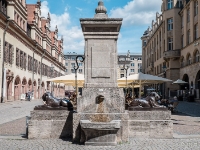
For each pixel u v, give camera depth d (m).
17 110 21.73
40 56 53.53
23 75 40.25
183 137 8.65
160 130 8.53
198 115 17.47
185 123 13.12
